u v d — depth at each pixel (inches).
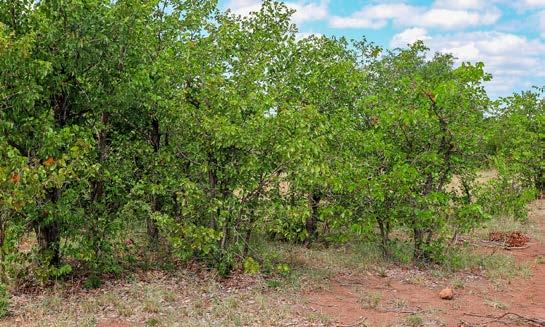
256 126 352.8
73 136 338.3
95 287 344.8
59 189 343.3
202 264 390.0
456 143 418.0
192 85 385.4
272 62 462.3
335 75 479.2
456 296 354.0
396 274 408.5
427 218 409.4
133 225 422.6
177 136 395.5
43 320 279.3
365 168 422.9
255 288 346.6
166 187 377.7
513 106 510.3
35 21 330.6
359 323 291.7
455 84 409.1
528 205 779.4
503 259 453.7
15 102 318.7
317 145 365.1
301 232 426.9
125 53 354.9
